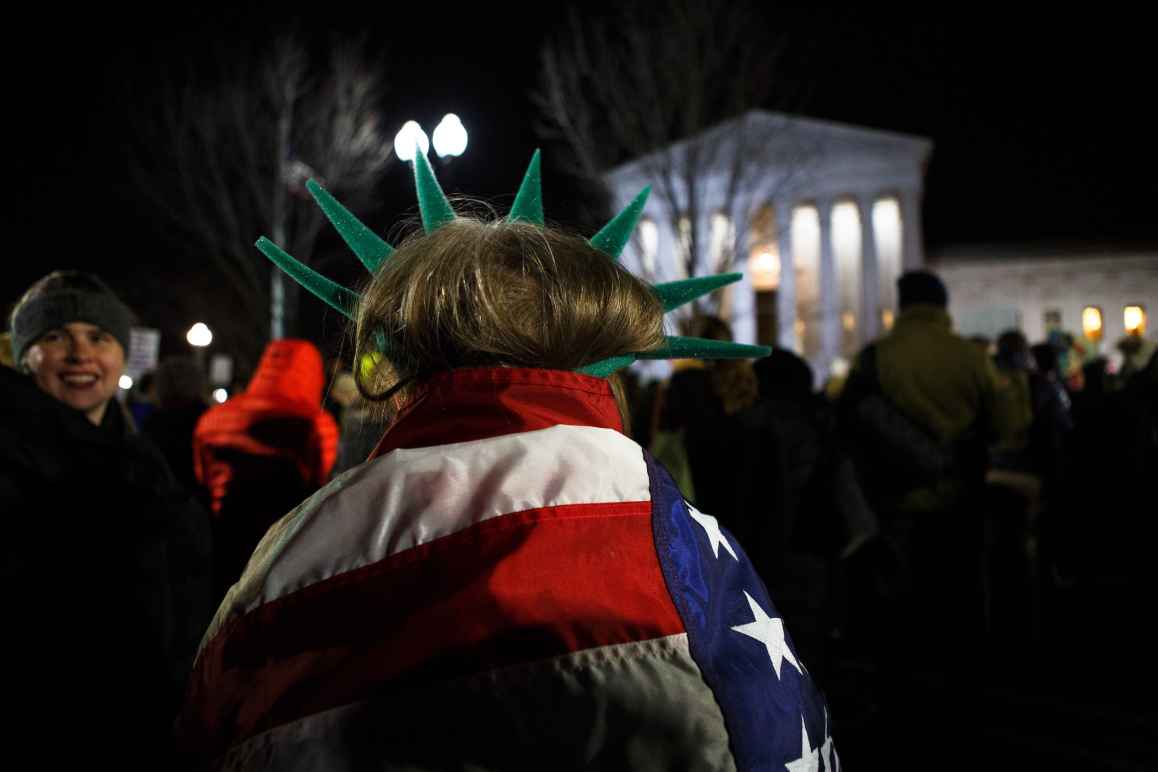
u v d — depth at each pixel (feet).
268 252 3.17
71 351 7.43
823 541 11.73
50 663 5.92
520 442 2.68
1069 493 21.75
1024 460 22.08
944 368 13.56
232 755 2.36
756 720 2.46
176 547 6.92
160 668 6.40
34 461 6.11
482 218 3.50
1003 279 133.18
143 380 30.09
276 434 11.71
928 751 13.69
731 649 2.60
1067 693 16.33
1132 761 13.61
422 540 2.50
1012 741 14.25
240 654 2.45
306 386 12.48
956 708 14.34
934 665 16.49
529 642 2.32
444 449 2.68
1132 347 24.80
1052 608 21.71
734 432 11.98
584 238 3.41
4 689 5.79
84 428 6.51
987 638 18.48
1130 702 15.81
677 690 2.37
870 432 13.79
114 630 6.21
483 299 2.76
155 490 6.82
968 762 13.43
